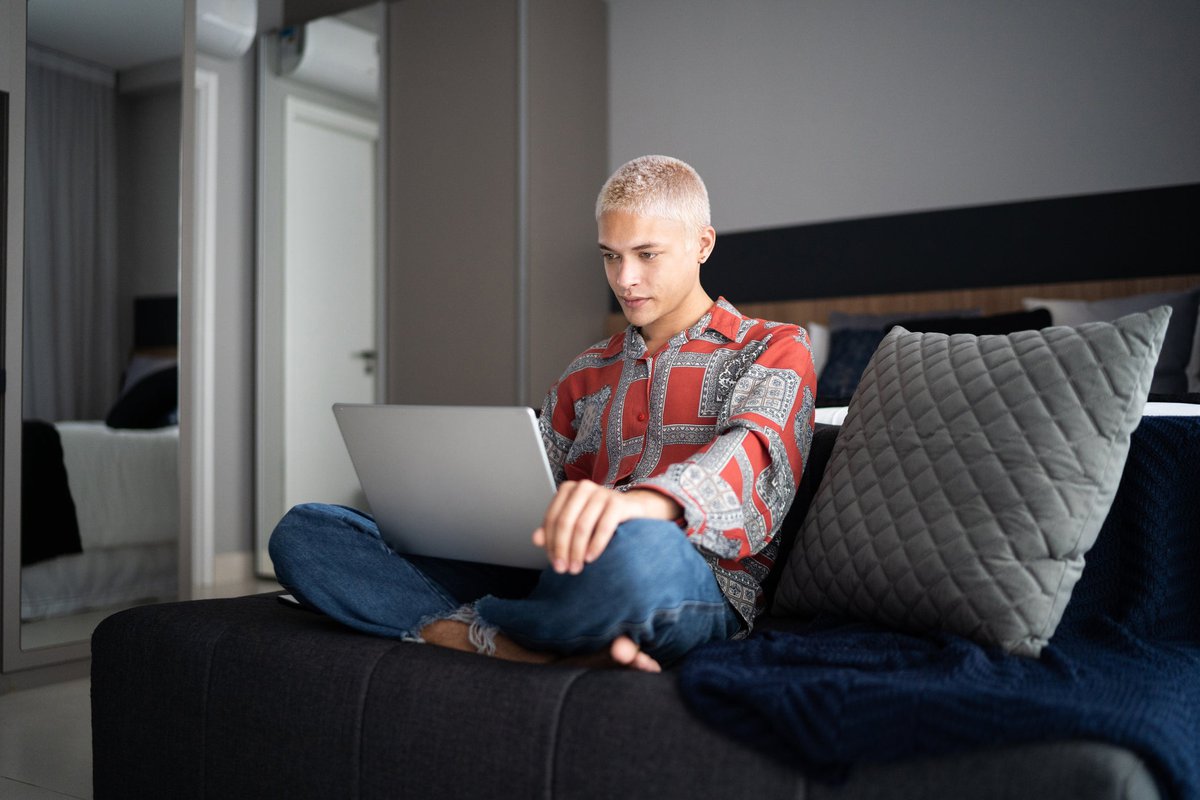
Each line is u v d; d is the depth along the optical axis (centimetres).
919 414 135
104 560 301
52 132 293
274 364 464
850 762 92
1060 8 413
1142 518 140
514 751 109
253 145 469
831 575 138
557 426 170
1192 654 124
